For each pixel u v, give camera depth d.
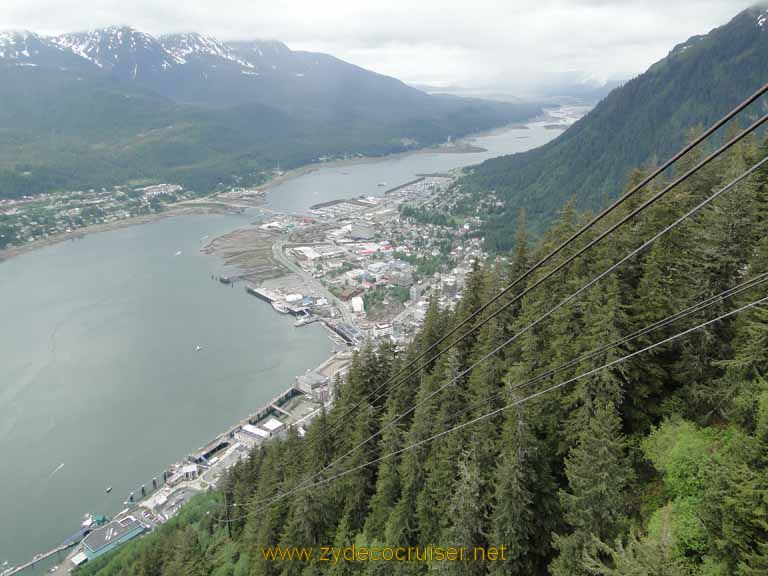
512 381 44.03
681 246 41.50
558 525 37.28
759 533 24.59
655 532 29.39
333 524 57.69
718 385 35.94
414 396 59.44
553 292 48.50
